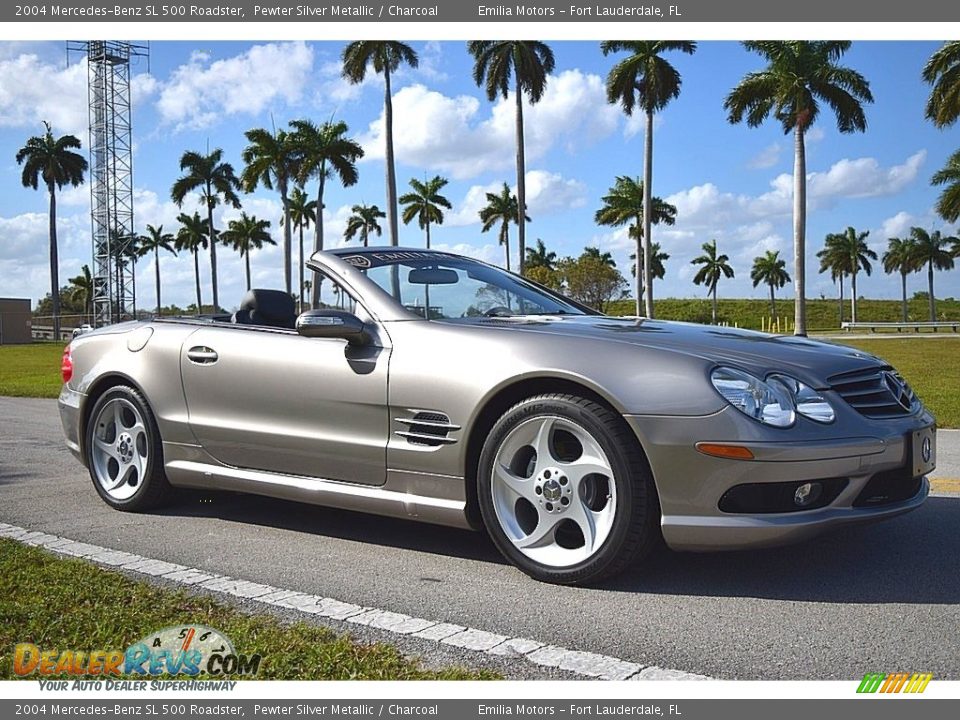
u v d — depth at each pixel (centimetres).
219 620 306
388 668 268
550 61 3928
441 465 378
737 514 327
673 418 330
